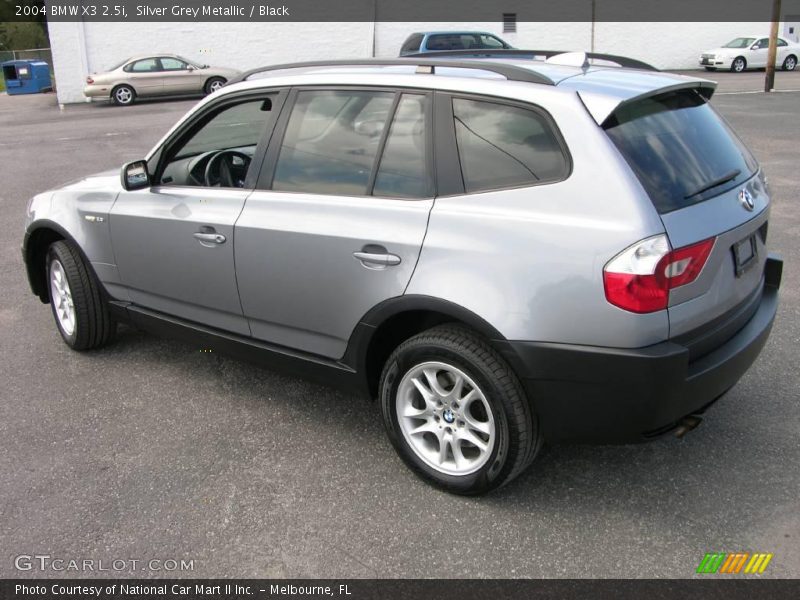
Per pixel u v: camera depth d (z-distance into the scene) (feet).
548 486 10.64
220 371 14.80
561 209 8.98
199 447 11.95
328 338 11.36
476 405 10.16
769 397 12.87
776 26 62.90
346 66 11.76
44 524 10.10
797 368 13.88
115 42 78.74
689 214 8.93
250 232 11.68
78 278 14.84
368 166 10.74
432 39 61.67
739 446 11.46
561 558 9.18
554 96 9.33
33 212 15.51
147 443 12.11
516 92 9.60
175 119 56.75
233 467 11.37
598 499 10.30
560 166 9.12
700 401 9.36
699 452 11.34
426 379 10.42
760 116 47.93
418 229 9.95
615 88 9.61
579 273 8.75
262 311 12.03
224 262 12.21
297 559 9.32
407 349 10.21
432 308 9.77
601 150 8.87
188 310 13.35
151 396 13.76
